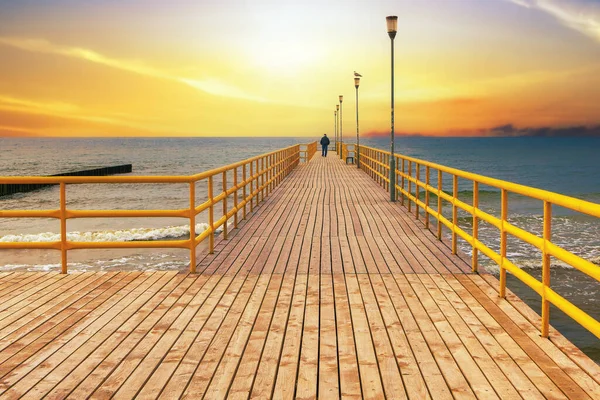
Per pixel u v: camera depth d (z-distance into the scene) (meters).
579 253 17.39
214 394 3.68
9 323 5.22
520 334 4.83
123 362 4.25
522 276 5.26
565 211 31.83
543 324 4.74
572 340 8.79
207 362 4.24
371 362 4.22
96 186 49.38
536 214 29.97
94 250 15.05
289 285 6.62
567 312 4.25
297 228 11.08
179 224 21.33
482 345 4.57
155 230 18.23
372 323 5.18
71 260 13.72
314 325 5.13
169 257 13.89
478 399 3.57
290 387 3.78
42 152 183.88
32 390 3.75
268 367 4.13
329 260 8.05
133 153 169.12
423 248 8.98
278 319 5.32
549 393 3.64
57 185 50.81
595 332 3.78
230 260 8.05
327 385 3.81
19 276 7.12
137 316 5.42
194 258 7.28
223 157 136.62
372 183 22.61
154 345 4.62
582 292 11.33
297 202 15.86
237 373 4.02
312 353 4.41
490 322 5.18
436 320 5.25
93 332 4.95
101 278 7.00
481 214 6.73
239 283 6.72
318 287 6.53
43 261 13.67
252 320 5.29
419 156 160.75
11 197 42.28
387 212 13.60
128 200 37.59
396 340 4.71
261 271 7.36
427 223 11.04
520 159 146.38
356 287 6.52
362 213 13.40
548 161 136.62
